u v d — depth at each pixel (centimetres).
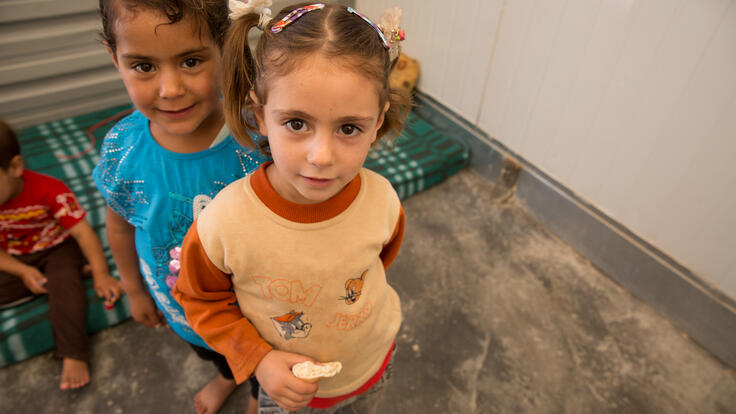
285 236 72
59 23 223
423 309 191
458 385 167
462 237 224
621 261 202
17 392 159
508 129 229
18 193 149
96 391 161
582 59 183
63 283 162
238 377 80
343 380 90
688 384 171
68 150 234
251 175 74
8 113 237
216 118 91
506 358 176
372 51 60
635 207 189
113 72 252
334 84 56
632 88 171
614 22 168
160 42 72
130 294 121
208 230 72
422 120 273
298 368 77
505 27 207
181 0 70
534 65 202
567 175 211
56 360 168
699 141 159
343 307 79
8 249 159
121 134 94
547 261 215
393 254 98
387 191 81
